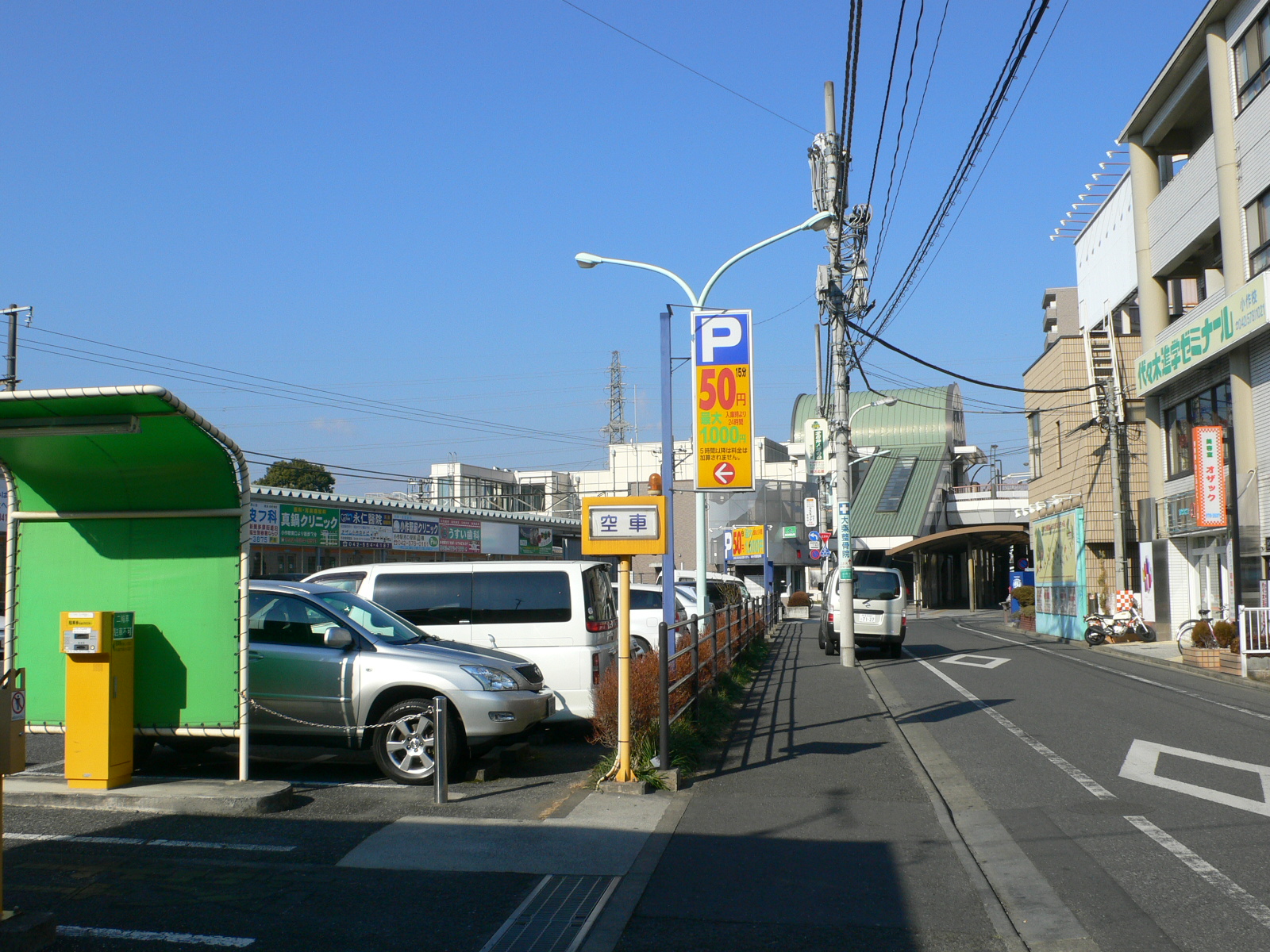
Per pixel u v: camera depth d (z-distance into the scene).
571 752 11.34
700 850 7.38
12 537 9.43
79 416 8.17
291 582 10.70
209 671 9.12
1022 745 11.73
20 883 6.52
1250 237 23.23
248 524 9.16
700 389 15.35
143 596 9.26
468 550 38.62
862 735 12.41
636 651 14.58
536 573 12.28
